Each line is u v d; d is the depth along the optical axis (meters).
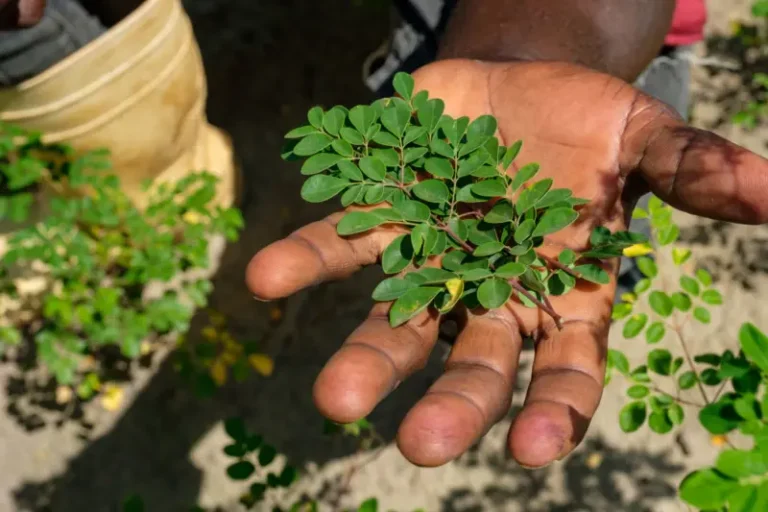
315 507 0.46
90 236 0.53
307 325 0.58
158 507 0.54
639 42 0.43
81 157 0.49
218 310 0.59
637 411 0.40
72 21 0.47
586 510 0.53
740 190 0.32
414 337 0.35
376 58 0.55
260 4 0.71
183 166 0.57
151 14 0.47
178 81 0.51
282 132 0.66
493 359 0.35
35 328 0.58
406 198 0.37
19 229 0.56
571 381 0.34
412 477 0.54
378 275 0.60
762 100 0.65
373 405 0.33
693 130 0.34
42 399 0.56
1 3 0.43
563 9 0.43
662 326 0.41
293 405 0.56
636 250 0.43
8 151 0.48
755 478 0.29
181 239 0.57
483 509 0.53
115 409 0.56
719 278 0.58
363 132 0.38
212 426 0.56
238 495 0.54
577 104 0.37
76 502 0.54
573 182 0.37
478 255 0.35
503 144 0.39
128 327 0.50
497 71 0.40
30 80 0.46
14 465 0.55
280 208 0.63
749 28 0.69
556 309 0.36
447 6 0.48
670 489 0.53
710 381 0.40
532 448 0.32
